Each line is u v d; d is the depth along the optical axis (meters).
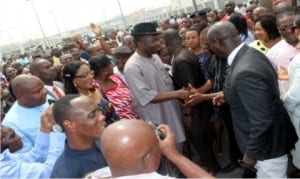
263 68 2.20
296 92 2.32
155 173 1.00
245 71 2.17
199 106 3.64
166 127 1.34
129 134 0.98
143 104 3.18
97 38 6.18
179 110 3.61
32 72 3.36
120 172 0.98
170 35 3.65
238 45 2.36
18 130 2.44
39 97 2.49
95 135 1.70
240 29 4.10
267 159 2.37
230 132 3.76
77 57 6.16
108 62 3.18
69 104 1.69
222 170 3.91
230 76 2.35
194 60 3.54
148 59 3.26
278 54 3.13
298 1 5.69
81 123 1.66
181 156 1.27
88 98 1.74
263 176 2.48
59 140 1.96
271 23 3.48
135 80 3.15
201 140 3.72
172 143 1.29
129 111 3.20
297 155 2.62
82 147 1.73
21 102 2.49
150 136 1.00
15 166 1.84
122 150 0.96
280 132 2.35
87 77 2.81
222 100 3.20
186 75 3.43
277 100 2.33
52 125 1.99
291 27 2.94
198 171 1.23
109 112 2.79
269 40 3.53
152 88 3.23
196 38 4.18
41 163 1.94
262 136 2.21
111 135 0.99
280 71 3.02
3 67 7.77
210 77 3.73
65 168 1.71
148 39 3.13
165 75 3.44
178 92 3.18
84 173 1.70
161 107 3.37
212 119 3.85
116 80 3.28
